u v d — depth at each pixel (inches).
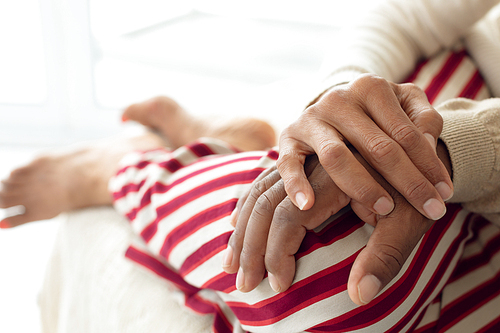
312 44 77.7
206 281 17.6
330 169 12.8
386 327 14.1
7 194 27.7
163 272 21.1
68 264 26.3
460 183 14.9
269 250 13.9
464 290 17.5
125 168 25.5
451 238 16.6
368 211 13.7
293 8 77.5
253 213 14.2
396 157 12.5
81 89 68.3
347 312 13.7
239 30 81.0
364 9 29.7
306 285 14.1
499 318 16.3
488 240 19.4
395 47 26.2
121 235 25.0
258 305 15.3
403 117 13.2
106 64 72.8
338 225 14.8
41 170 28.3
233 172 18.4
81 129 71.1
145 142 30.5
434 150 12.9
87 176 28.1
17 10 63.6
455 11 25.3
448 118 15.6
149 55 75.8
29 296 42.2
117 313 21.0
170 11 77.7
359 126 13.2
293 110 33.5
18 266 45.9
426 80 25.8
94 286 23.2
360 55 24.6
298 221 13.6
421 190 12.3
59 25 63.9
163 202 20.2
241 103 40.1
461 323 16.3
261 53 78.4
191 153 23.1
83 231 26.7
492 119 15.7
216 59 76.2
